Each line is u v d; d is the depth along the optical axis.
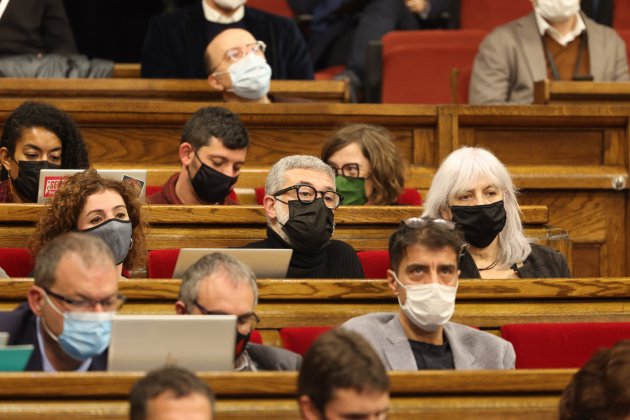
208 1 8.89
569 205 7.90
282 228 5.63
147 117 7.64
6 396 3.87
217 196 6.52
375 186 6.86
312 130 7.84
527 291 5.12
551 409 4.13
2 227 5.90
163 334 4.06
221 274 4.37
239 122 6.50
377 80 9.62
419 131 7.92
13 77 8.56
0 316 4.35
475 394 4.13
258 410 3.97
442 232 4.67
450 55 9.64
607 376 3.81
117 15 12.03
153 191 7.05
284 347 4.87
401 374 4.09
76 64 8.80
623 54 9.08
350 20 10.70
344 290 5.02
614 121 7.91
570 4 8.81
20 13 9.51
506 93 8.85
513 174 7.82
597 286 5.16
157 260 5.55
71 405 3.89
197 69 8.80
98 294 4.16
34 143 6.28
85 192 5.31
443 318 4.66
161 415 3.37
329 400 3.54
